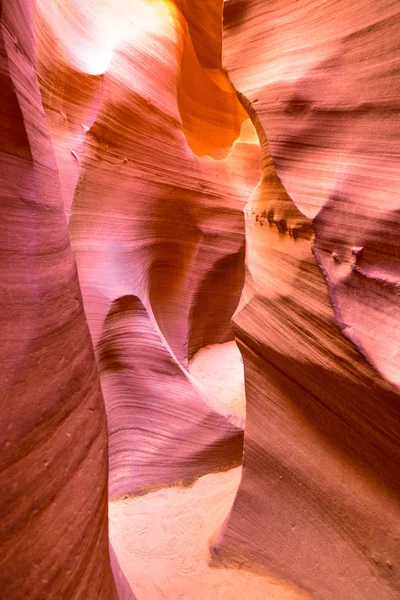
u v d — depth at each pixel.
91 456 1.38
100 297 4.37
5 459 1.01
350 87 2.06
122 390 4.54
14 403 1.07
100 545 1.37
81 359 1.49
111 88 4.71
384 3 1.90
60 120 4.07
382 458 1.95
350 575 2.19
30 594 1.00
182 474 4.57
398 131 1.83
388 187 1.84
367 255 1.88
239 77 2.80
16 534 1.00
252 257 2.85
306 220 2.09
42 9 3.69
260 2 2.67
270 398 2.71
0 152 1.26
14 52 1.39
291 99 2.30
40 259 1.35
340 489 2.25
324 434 2.31
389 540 1.99
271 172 2.42
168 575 3.02
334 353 2.00
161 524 3.74
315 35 2.29
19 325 1.16
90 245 4.52
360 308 1.88
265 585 2.64
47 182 1.56
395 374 1.71
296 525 2.56
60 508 1.16
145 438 4.55
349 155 2.01
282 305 2.37
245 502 2.91
